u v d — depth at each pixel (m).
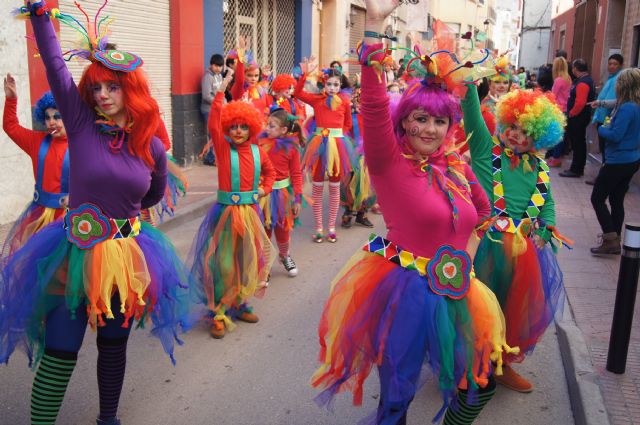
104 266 2.90
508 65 5.21
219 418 3.55
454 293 2.65
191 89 11.49
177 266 3.36
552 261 3.89
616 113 6.54
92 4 8.80
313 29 17.05
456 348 2.63
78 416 3.50
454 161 2.77
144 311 3.16
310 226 8.24
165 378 4.00
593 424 3.36
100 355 3.16
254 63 8.68
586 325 4.80
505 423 3.60
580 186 11.03
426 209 2.60
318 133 7.32
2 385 3.81
